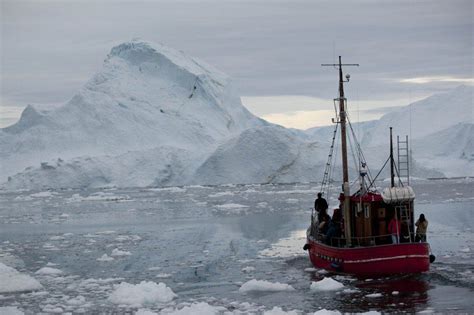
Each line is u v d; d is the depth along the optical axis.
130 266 31.95
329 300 23.59
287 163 98.31
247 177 98.56
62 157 114.56
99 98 123.44
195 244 38.47
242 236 41.25
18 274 28.05
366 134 143.62
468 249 32.59
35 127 121.12
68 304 24.33
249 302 23.89
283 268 30.14
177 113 125.38
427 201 60.06
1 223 53.03
